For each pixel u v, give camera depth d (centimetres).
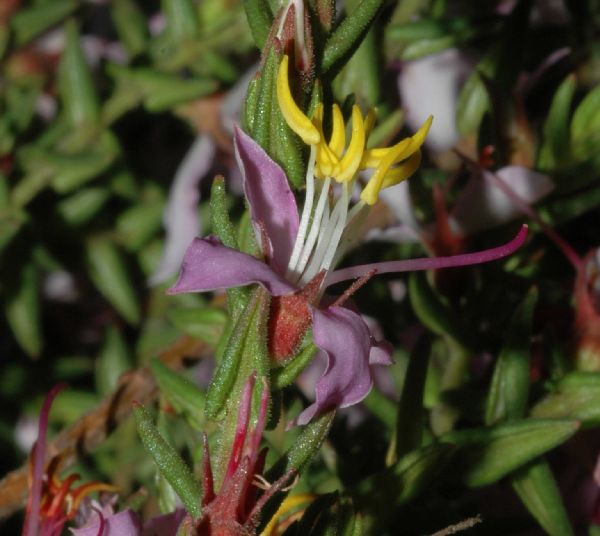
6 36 32
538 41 28
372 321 27
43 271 32
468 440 22
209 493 19
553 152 25
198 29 30
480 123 26
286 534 20
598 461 23
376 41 26
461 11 29
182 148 33
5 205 30
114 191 31
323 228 19
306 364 19
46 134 31
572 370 24
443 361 25
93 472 27
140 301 31
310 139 19
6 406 31
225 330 21
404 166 20
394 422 24
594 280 25
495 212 25
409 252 27
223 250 19
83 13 34
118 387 25
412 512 22
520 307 23
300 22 19
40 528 22
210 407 19
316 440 19
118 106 30
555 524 23
